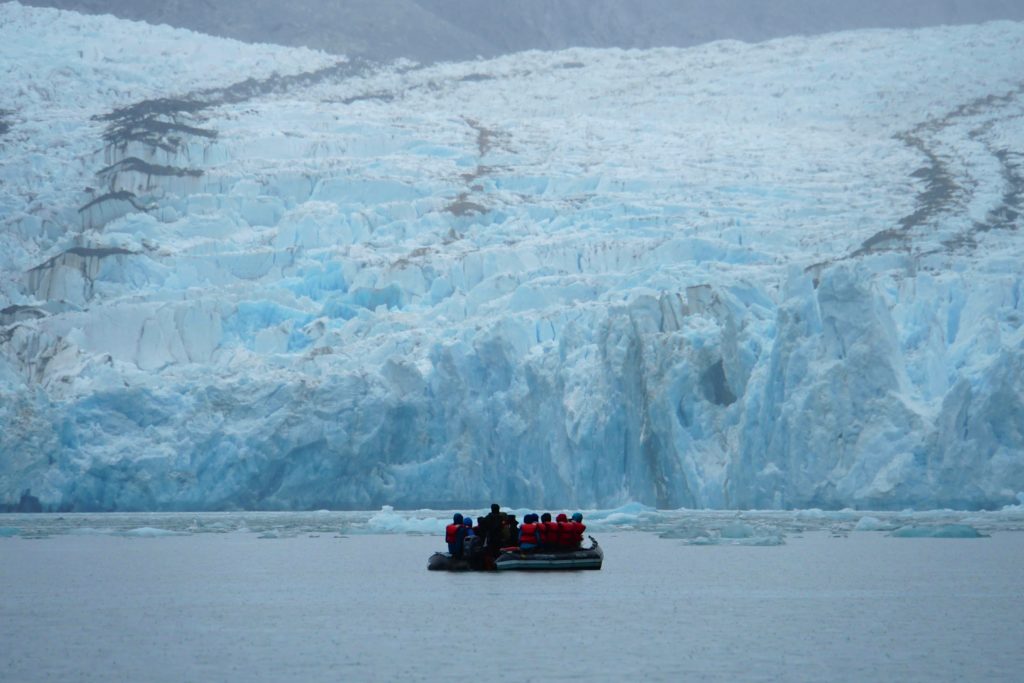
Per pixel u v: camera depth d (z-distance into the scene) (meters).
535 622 73.88
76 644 66.12
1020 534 168.62
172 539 175.75
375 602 85.94
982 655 60.50
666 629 70.44
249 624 74.12
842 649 62.56
